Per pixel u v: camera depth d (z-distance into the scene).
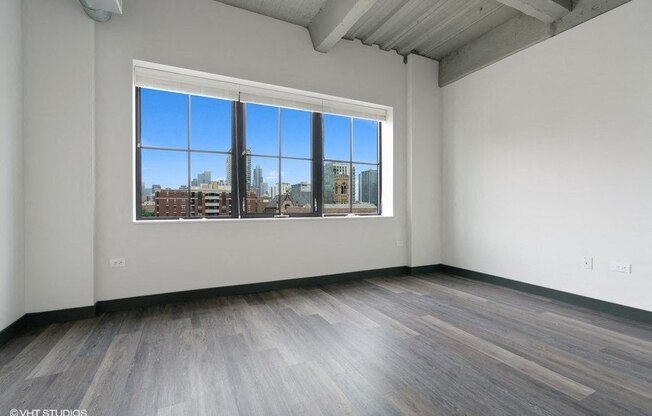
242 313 2.61
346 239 3.78
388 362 1.80
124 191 2.67
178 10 2.83
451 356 1.88
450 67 4.12
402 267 4.18
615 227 2.60
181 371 1.69
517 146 3.38
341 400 1.45
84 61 2.45
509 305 2.85
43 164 2.34
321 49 3.43
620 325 2.37
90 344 2.02
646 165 2.43
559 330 2.27
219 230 3.06
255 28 3.17
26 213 2.28
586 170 2.79
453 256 4.18
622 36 2.54
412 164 4.12
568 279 2.92
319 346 2.01
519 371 1.71
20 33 2.23
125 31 2.65
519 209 3.37
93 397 1.46
